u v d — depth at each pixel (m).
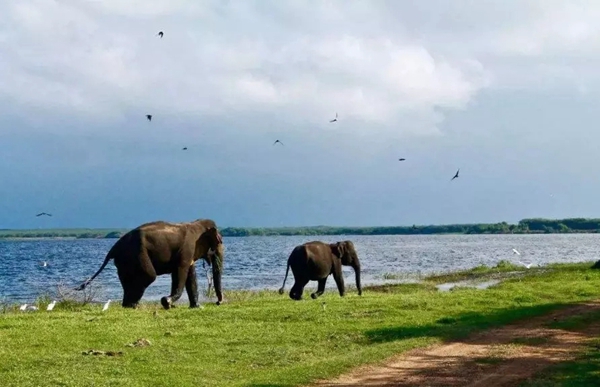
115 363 14.20
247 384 12.79
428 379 13.61
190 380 13.08
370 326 18.64
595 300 25.47
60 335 16.62
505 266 52.38
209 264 27.81
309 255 28.39
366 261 74.44
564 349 16.58
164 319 19.45
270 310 20.89
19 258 87.19
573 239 193.12
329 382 13.26
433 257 84.44
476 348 16.50
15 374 13.21
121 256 23.31
